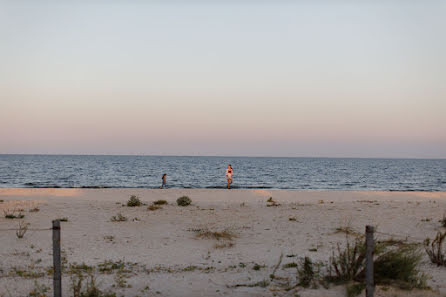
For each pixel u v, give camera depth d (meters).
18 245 10.52
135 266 8.57
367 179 65.12
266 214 16.97
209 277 7.54
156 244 11.05
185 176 65.94
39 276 7.60
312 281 6.98
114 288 6.73
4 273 7.80
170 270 8.14
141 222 14.68
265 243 11.28
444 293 6.44
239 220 15.38
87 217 15.71
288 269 8.21
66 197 24.72
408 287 6.49
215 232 12.27
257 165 135.50
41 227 13.31
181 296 6.37
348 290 6.15
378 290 6.41
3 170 80.56
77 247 10.47
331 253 9.94
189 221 15.06
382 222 15.05
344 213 17.36
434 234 12.77
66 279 7.32
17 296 6.32
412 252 7.50
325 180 61.19
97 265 8.64
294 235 12.47
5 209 17.77
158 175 68.38
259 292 6.55
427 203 22.00
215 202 22.03
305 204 21.00
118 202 21.58
